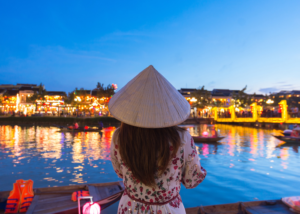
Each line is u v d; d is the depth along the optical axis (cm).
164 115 110
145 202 116
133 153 112
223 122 4522
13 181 668
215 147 1319
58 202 386
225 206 372
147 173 109
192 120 4678
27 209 361
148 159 109
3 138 1891
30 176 718
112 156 129
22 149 1300
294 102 6009
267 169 785
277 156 1037
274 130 2822
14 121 4147
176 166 114
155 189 114
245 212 364
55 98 5512
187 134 120
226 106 5712
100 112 4472
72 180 677
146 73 120
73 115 5078
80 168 822
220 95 6247
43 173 754
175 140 112
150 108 111
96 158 1020
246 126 3653
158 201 114
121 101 117
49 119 4047
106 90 4628
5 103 5522
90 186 450
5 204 392
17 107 5503
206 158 989
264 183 625
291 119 3067
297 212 355
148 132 112
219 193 550
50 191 429
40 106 5016
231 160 945
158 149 110
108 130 2639
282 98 6109
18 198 372
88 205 250
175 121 110
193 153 119
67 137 1977
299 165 847
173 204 116
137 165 110
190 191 564
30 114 5203
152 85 116
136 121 109
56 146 1421
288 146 1360
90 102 5006
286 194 543
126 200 123
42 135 2159
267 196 532
